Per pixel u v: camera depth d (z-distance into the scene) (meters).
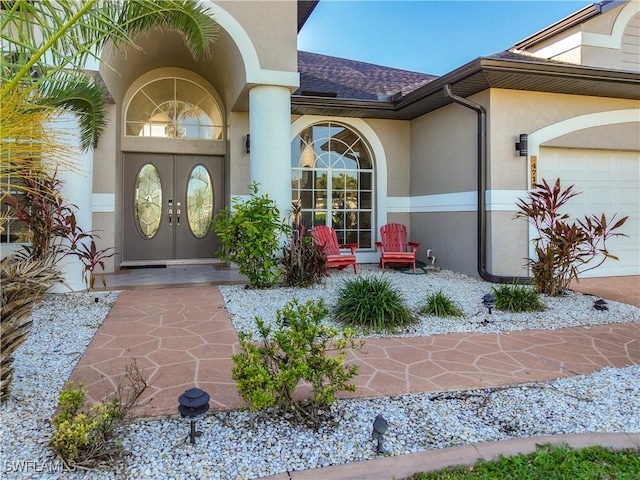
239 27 7.17
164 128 9.47
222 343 4.27
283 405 2.80
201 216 9.84
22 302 2.83
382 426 2.41
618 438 2.56
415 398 3.13
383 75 11.91
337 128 10.17
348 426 2.71
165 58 8.66
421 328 4.93
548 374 3.61
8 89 2.57
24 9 2.63
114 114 8.16
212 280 7.53
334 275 8.30
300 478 2.15
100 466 2.22
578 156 8.30
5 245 6.82
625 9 8.62
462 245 8.41
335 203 10.16
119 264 8.79
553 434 2.65
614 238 8.65
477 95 7.92
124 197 9.32
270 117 7.35
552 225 6.73
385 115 9.86
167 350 4.04
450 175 8.77
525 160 7.78
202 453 2.38
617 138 8.39
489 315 5.47
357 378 3.46
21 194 5.75
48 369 3.55
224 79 8.68
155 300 6.05
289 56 7.39
